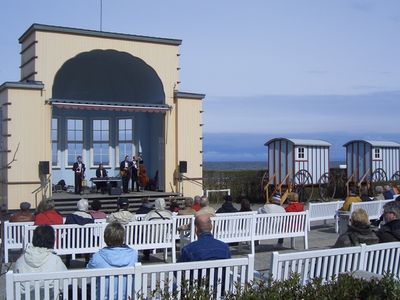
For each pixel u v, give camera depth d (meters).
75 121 23.61
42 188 18.47
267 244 13.20
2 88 18.55
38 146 18.55
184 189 21.47
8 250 10.77
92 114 23.92
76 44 19.55
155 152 23.50
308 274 5.82
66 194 20.62
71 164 23.45
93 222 10.39
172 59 21.59
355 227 7.35
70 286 5.23
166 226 10.21
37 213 10.66
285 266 5.64
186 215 10.71
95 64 23.14
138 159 22.75
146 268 5.04
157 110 20.95
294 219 11.54
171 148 21.50
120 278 5.02
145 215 11.49
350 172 30.00
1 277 9.08
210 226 5.93
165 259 10.82
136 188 22.75
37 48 18.84
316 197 27.98
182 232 10.45
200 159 21.88
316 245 13.12
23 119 18.34
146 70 21.92
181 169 21.19
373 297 4.24
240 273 5.46
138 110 20.44
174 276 5.41
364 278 5.01
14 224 9.92
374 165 29.17
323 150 28.19
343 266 6.07
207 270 5.41
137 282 5.02
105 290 5.12
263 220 11.11
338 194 30.02
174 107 21.56
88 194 20.67
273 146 27.78
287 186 26.78
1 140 19.00
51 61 19.08
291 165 26.84
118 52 21.09
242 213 11.45
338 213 14.62
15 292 4.69
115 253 5.79
